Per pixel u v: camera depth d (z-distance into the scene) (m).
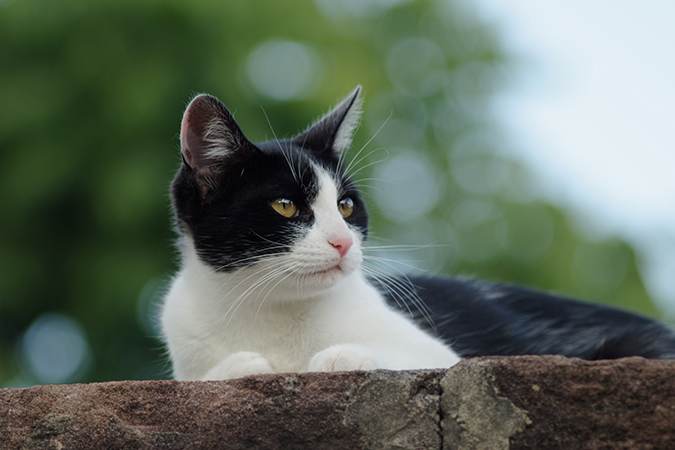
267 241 3.40
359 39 10.43
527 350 4.31
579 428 2.10
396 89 10.66
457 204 10.23
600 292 9.52
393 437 2.25
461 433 2.19
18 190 8.17
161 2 8.18
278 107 8.88
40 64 8.69
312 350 3.40
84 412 2.38
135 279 7.84
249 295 3.41
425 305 4.26
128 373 8.42
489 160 10.46
